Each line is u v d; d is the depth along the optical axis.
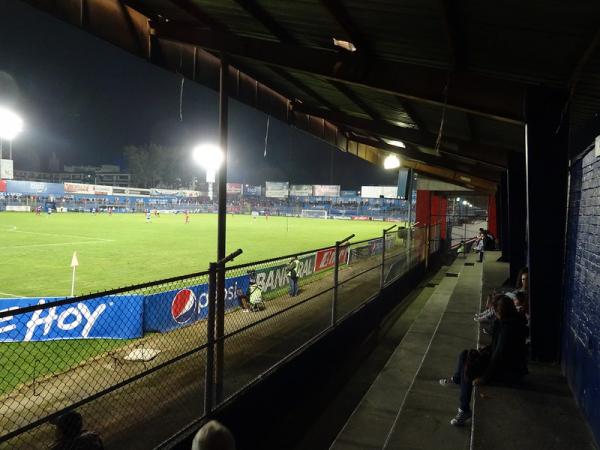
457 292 12.77
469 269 17.97
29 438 4.61
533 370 4.98
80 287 12.59
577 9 2.70
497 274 11.95
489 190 19.67
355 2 3.51
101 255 19.34
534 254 4.89
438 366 6.99
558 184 4.58
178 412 5.15
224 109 5.64
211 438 1.79
